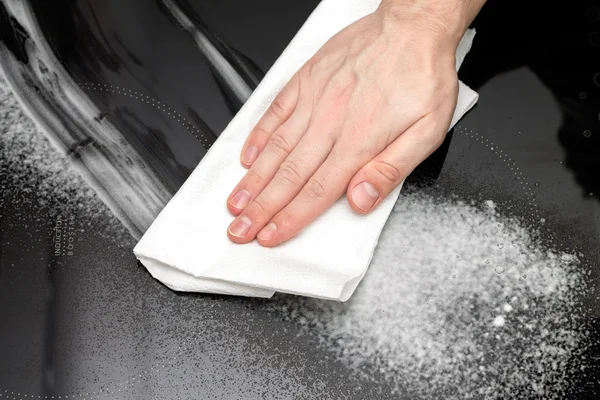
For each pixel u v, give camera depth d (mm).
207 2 676
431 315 572
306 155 583
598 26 678
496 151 628
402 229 600
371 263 587
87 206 600
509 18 679
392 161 579
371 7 646
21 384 543
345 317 570
